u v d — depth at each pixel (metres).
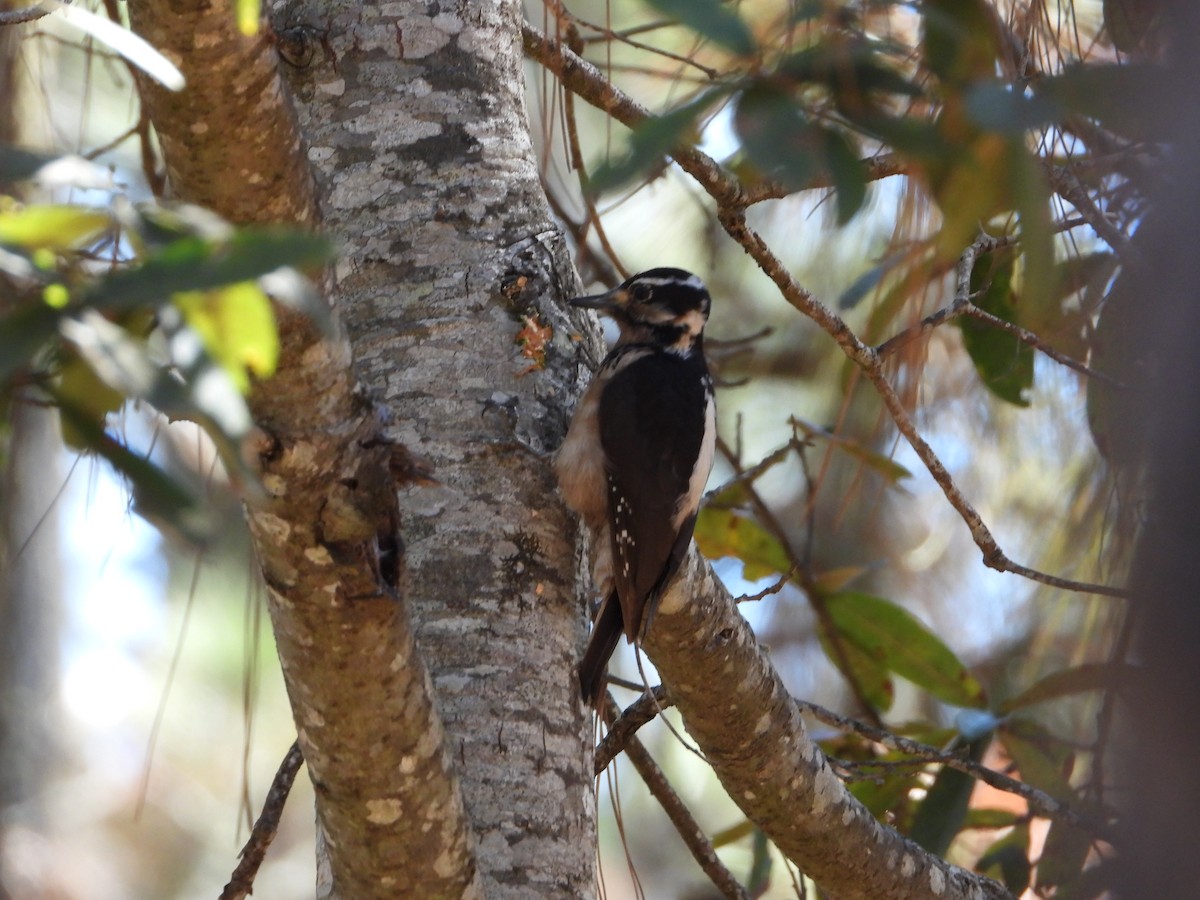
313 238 3.15
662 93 10.70
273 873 16.64
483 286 7.72
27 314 3.04
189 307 3.22
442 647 6.97
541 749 6.85
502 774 6.71
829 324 7.66
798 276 11.72
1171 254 5.21
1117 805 7.50
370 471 5.08
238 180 4.91
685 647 7.62
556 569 7.39
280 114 4.88
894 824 10.34
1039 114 3.67
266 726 15.83
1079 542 10.77
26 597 15.04
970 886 8.51
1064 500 11.32
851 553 12.74
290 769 7.65
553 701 7.02
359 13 8.10
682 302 10.04
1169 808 4.93
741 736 7.82
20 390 4.02
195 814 16.09
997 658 11.97
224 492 10.60
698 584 7.58
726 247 12.62
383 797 5.55
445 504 7.27
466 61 8.09
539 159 10.40
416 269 7.70
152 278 3.07
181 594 15.02
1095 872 8.02
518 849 6.57
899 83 3.77
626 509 8.44
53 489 11.58
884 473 9.45
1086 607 10.35
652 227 12.61
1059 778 9.66
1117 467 7.25
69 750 15.62
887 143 3.72
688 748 8.09
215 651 15.28
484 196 7.87
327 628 5.22
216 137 4.80
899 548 12.88
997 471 11.71
